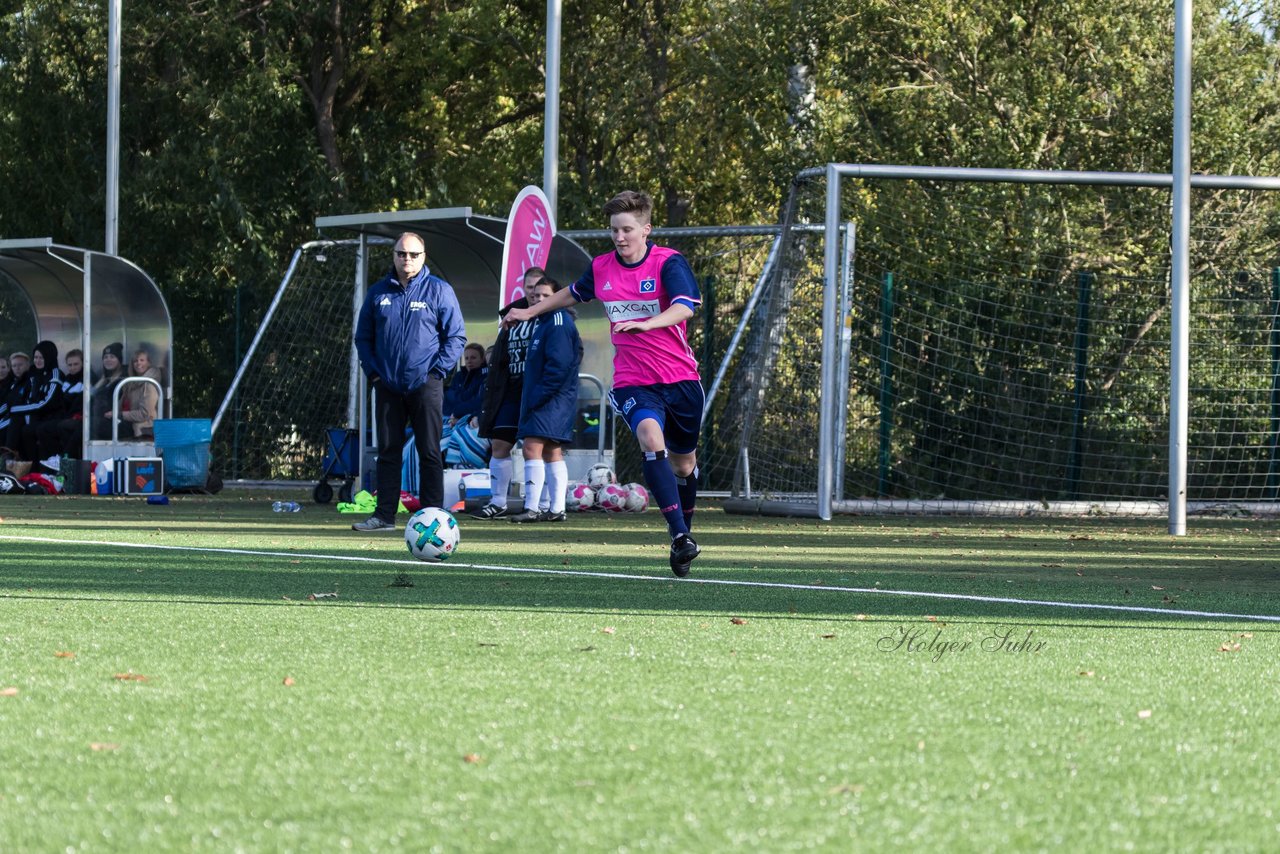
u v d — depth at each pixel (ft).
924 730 38.27
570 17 319.27
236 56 314.55
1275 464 209.67
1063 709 41.73
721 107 293.43
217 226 303.27
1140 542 128.16
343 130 336.29
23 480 210.18
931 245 216.95
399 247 121.60
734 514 172.24
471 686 44.11
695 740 36.60
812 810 29.96
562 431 147.13
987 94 251.80
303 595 70.49
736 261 240.73
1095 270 220.02
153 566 86.38
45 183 326.65
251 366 265.75
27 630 56.54
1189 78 141.08
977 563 99.50
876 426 210.38
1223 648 55.42
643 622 60.64
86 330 209.46
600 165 332.60
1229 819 30.04
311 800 30.55
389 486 124.47
